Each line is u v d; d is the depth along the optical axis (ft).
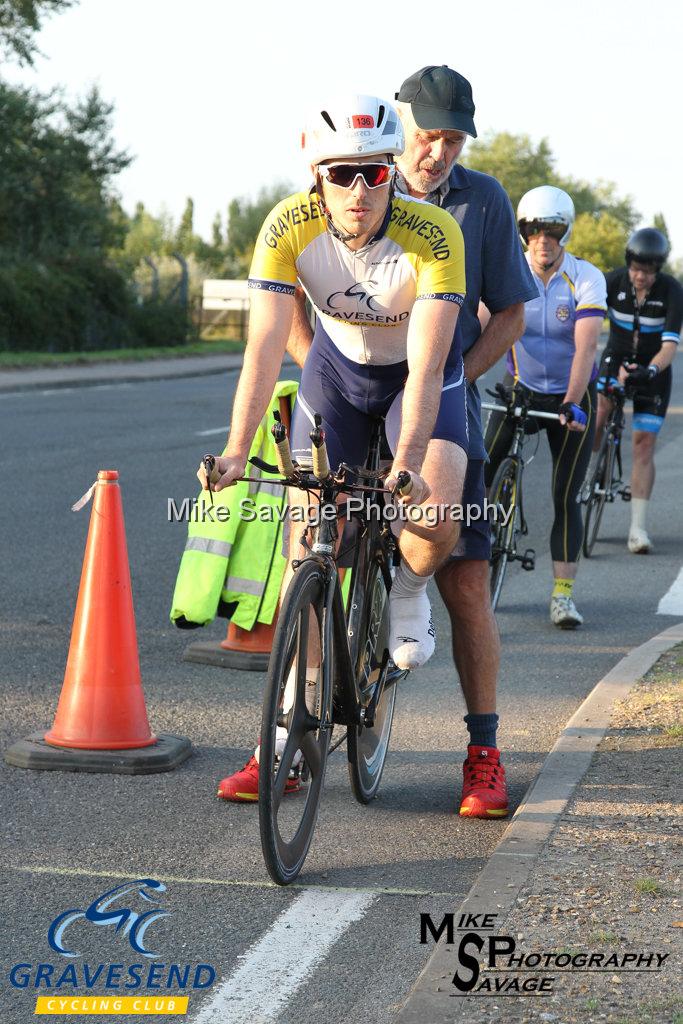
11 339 128.47
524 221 24.31
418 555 14.02
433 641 14.64
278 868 12.42
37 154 135.44
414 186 16.52
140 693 16.62
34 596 25.85
